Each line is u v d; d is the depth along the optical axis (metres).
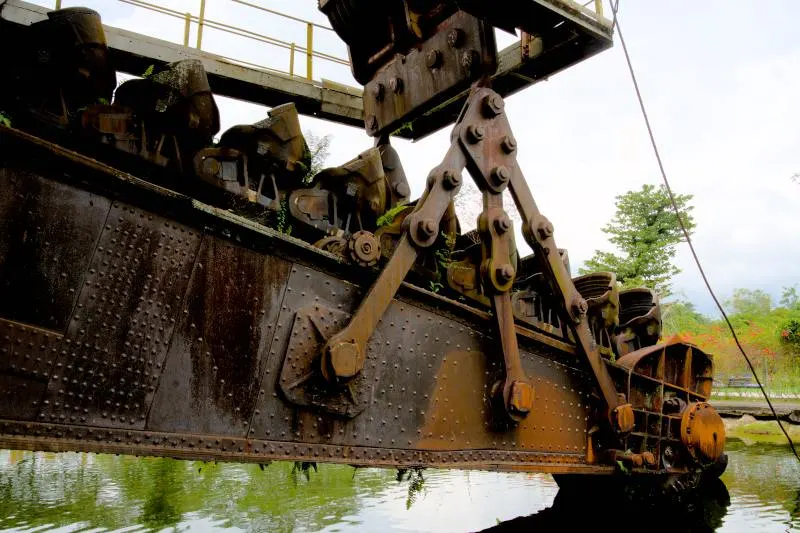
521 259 9.94
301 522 7.97
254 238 5.87
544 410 7.92
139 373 5.12
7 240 4.65
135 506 8.81
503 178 7.45
